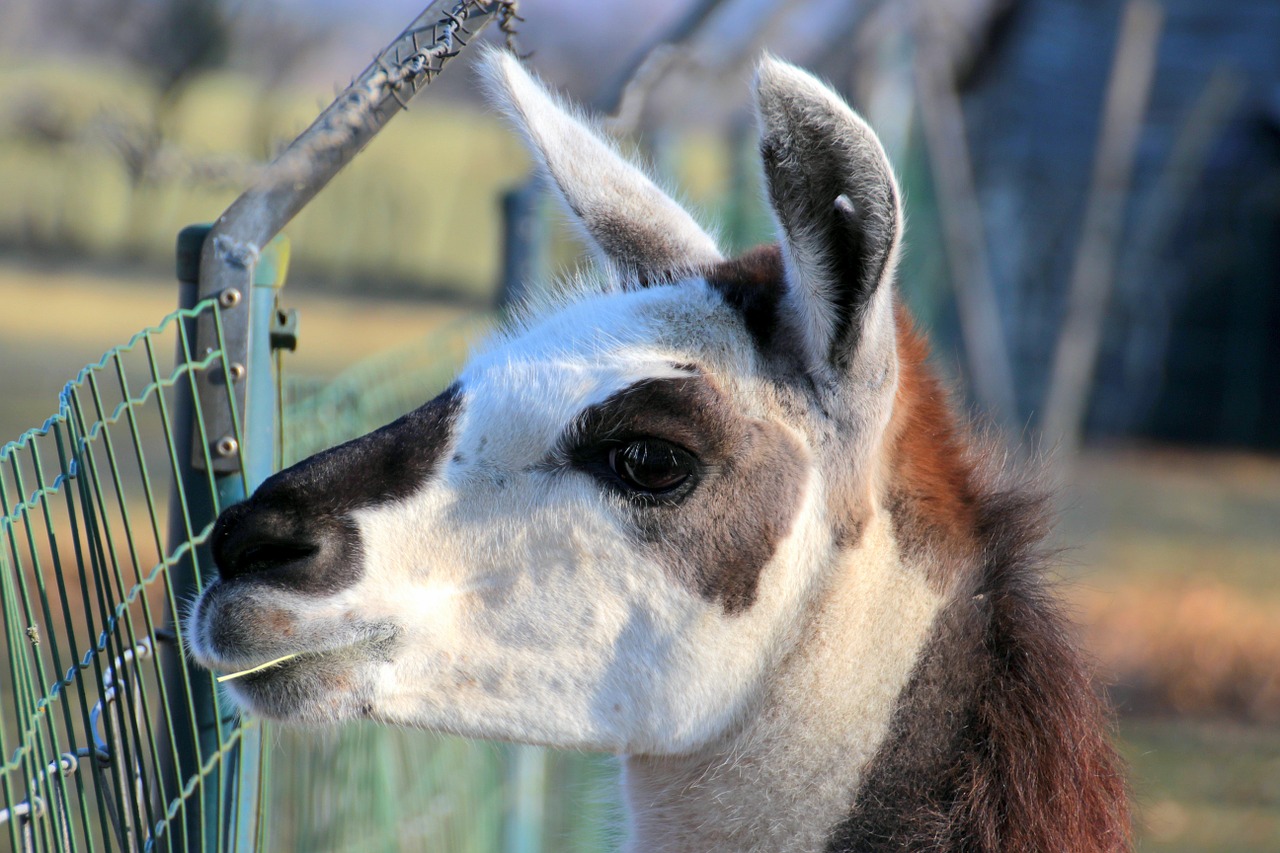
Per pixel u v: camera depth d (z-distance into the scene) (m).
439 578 4.32
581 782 9.68
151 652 4.21
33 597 10.03
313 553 4.22
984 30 25.62
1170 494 25.56
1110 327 30.97
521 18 4.54
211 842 4.60
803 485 4.45
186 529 4.39
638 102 9.55
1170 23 29.78
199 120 34.59
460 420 4.43
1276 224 30.88
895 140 15.91
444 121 62.84
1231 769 12.41
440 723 4.36
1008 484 4.92
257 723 4.80
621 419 4.30
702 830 4.66
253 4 37.56
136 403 4.08
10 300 37.84
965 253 16.28
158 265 47.94
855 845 4.49
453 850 8.20
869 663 4.50
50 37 35.94
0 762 3.73
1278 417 31.67
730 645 4.41
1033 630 4.53
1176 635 14.84
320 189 4.55
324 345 35.06
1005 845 4.24
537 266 8.83
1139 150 29.56
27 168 46.44
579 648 4.36
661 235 5.34
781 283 4.56
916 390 4.84
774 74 4.03
